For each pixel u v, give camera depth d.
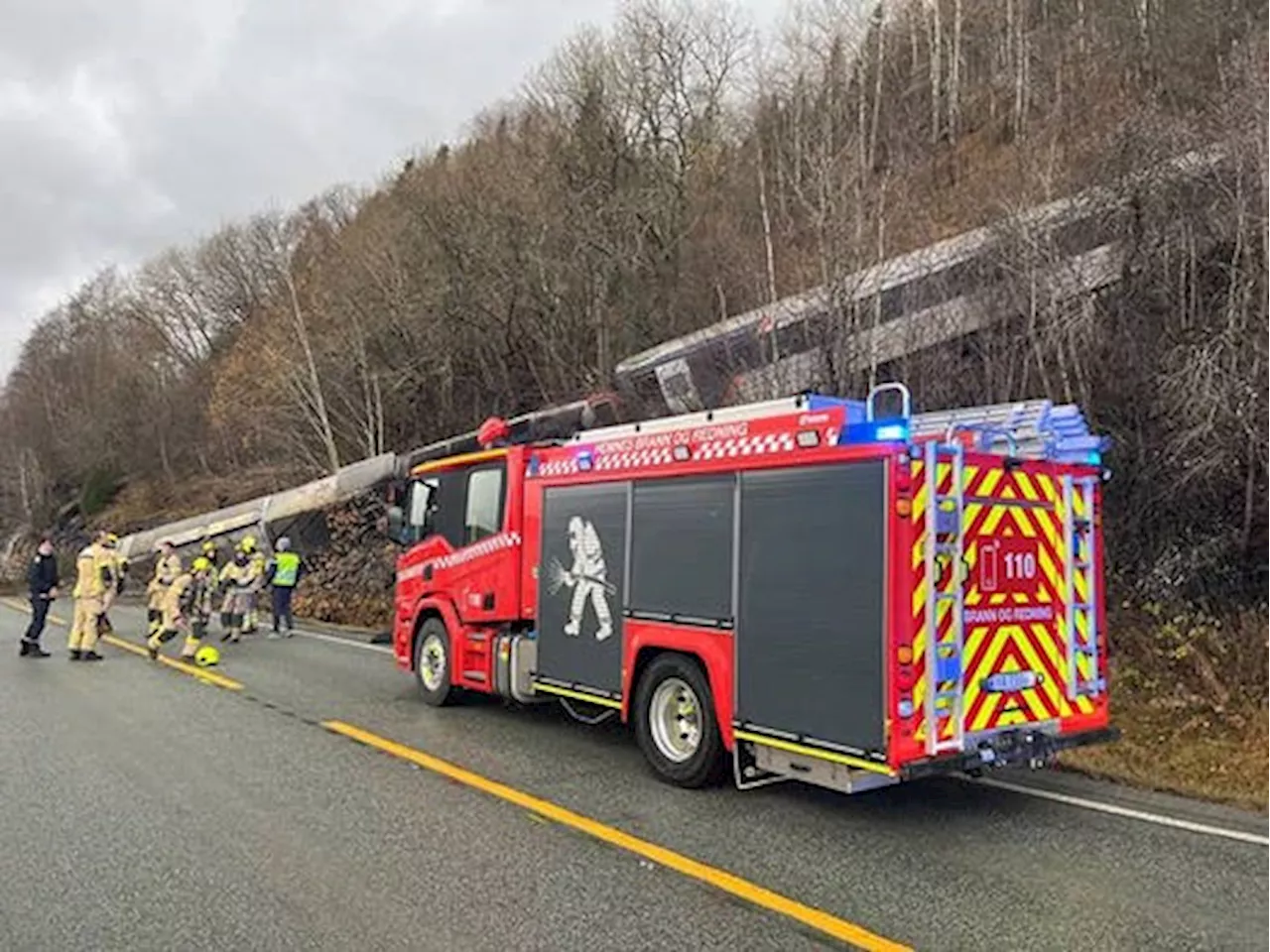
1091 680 6.94
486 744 8.70
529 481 9.35
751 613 6.73
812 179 18.98
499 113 39.97
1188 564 12.13
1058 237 14.14
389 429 31.45
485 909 4.94
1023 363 14.04
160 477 55.44
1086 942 4.57
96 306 77.81
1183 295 13.21
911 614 5.94
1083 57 25.16
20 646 16.78
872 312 15.16
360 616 20.98
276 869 5.52
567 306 27.27
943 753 6.04
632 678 7.76
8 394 75.56
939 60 33.16
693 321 22.94
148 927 4.71
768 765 6.65
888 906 5.00
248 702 10.87
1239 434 11.69
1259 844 6.04
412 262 31.47
